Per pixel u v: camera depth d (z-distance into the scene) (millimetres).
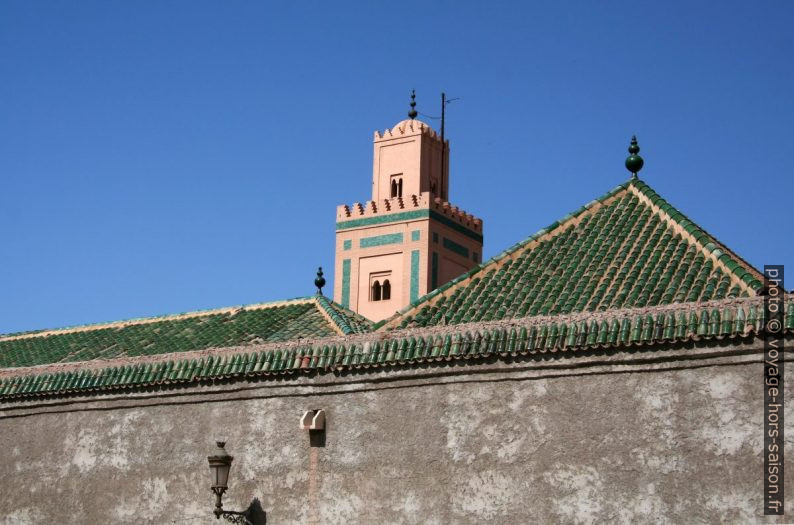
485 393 15797
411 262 42219
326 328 19703
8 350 23859
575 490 14883
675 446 14344
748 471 13867
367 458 16547
